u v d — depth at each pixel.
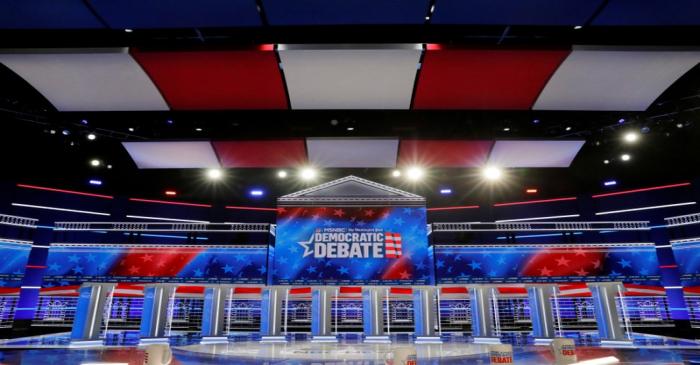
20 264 17.20
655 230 19.23
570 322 19.58
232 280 15.25
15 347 13.30
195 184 29.19
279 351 12.73
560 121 22.31
